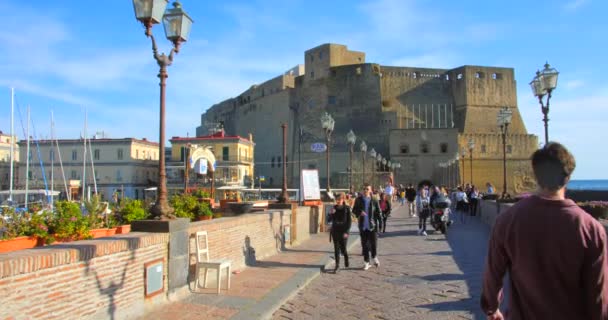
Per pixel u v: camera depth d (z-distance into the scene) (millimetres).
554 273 2945
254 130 98938
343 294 8789
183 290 8109
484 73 89188
